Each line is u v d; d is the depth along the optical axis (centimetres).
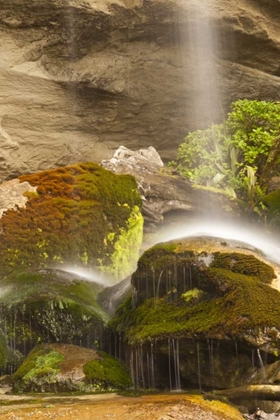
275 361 558
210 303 595
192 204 1097
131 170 1095
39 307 703
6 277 802
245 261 609
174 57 1431
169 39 1413
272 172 1180
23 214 916
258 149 1211
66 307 699
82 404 522
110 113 1391
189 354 593
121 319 676
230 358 577
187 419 473
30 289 732
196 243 654
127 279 766
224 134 1260
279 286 595
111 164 1093
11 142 1297
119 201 986
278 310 554
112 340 682
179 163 1281
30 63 1291
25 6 1238
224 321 561
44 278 756
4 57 1263
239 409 546
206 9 1403
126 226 985
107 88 1355
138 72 1397
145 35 1385
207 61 1466
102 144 1417
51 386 609
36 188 942
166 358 612
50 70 1309
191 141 1263
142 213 1054
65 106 1343
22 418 482
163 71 1422
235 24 1441
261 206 1110
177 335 586
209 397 552
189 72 1452
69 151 1366
